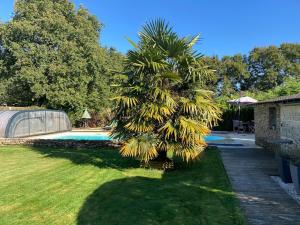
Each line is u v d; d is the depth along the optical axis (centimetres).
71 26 3241
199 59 1086
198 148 1085
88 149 1653
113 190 837
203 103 1056
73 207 701
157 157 1154
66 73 3133
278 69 5003
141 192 818
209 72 1088
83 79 3184
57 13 3244
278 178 979
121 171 1084
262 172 1066
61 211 677
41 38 3138
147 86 1073
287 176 908
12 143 1822
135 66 1069
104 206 707
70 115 3294
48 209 690
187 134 1033
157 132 1082
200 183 912
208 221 618
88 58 3256
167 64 1058
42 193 811
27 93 3359
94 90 3462
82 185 892
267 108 1662
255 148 1711
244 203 730
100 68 3334
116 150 1611
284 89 2917
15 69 3212
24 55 3095
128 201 739
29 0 3303
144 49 1063
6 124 2152
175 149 1060
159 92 1029
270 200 752
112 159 1323
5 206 711
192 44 1088
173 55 1084
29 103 3450
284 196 785
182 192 817
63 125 2894
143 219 629
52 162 1266
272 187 872
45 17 3138
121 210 680
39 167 1162
